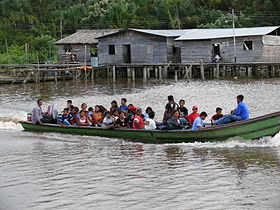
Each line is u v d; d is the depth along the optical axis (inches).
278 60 1750.7
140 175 551.8
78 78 1979.6
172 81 1660.9
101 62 2012.8
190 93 1274.6
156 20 2783.0
